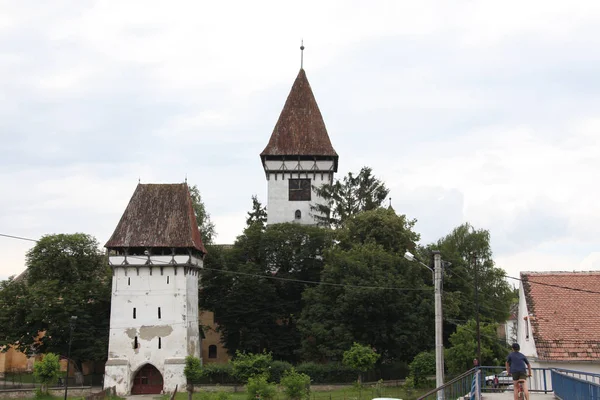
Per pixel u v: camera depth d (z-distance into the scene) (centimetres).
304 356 6675
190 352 6556
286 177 8544
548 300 3344
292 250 7531
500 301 7319
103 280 7425
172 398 4903
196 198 8762
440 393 2236
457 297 6450
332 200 8000
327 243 7588
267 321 7344
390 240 6856
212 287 7562
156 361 6391
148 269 6575
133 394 6356
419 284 6269
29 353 6825
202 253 7212
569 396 2208
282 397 5028
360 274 6150
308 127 8719
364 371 5741
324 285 6425
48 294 6681
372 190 7888
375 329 6034
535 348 3100
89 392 6200
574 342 3089
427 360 5212
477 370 2580
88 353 6762
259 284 7238
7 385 6406
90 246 7419
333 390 5797
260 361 5866
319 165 8538
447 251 7119
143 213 6825
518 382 1972
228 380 6116
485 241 7881
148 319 6475
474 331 5200
